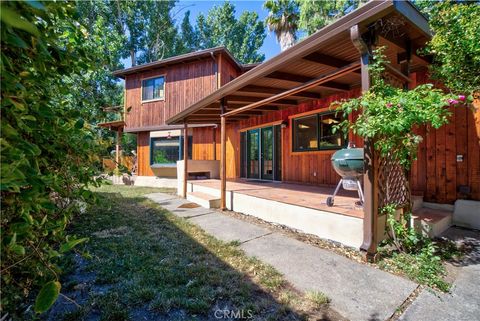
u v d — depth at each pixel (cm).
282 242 343
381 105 249
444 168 420
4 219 95
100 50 235
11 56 102
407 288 223
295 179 696
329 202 372
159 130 1073
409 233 298
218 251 309
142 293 211
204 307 194
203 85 988
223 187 552
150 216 492
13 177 78
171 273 249
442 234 358
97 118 207
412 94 254
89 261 276
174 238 357
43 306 89
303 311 191
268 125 787
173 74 1055
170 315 187
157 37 2094
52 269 117
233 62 1069
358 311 191
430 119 242
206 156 1022
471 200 391
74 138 149
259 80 448
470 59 305
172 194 812
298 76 447
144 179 1098
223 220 467
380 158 290
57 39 128
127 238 355
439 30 312
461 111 403
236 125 944
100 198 164
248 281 236
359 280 238
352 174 356
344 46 330
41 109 114
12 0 75
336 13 1282
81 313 185
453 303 202
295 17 1268
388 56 370
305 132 666
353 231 313
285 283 233
